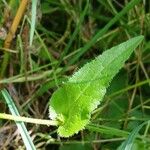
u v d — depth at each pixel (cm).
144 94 17
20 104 16
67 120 11
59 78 16
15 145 15
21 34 15
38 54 17
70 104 11
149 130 16
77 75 11
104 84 11
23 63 16
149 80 16
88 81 11
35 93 16
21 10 13
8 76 16
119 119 16
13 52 15
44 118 16
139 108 17
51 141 15
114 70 11
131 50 11
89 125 13
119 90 17
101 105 16
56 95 11
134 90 17
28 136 12
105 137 15
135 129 12
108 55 11
